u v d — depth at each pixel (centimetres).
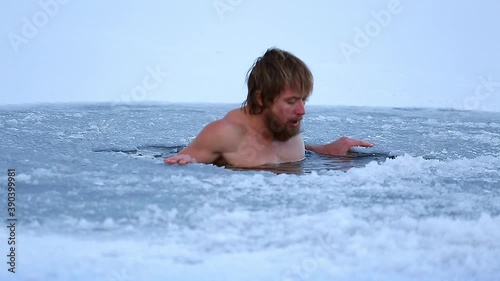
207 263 465
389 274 457
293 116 798
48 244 493
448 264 473
